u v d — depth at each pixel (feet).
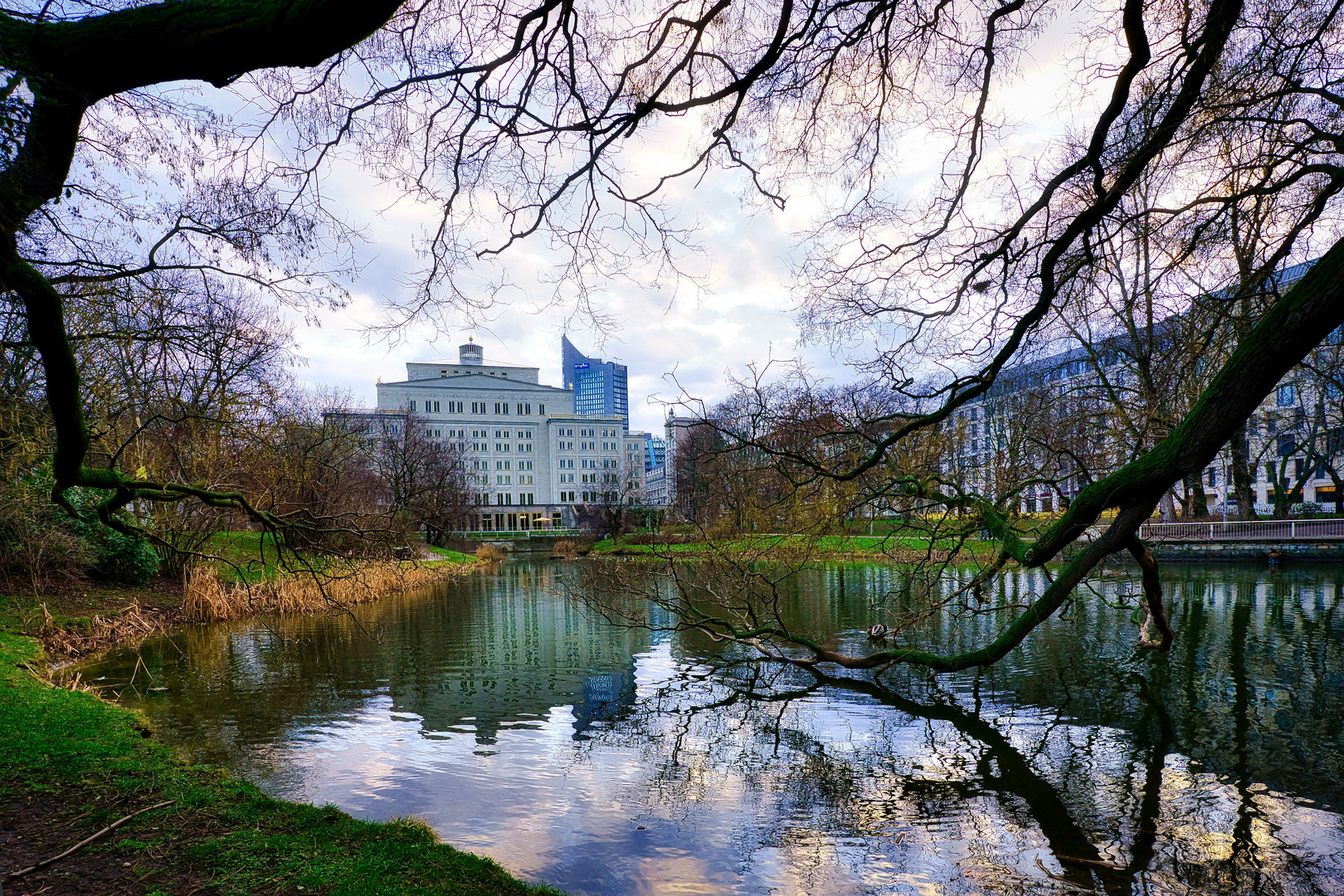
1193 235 21.84
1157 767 27.07
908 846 21.26
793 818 23.15
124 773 22.47
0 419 30.86
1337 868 19.76
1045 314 21.93
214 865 16.47
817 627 56.39
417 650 52.42
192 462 41.55
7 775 21.71
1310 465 116.37
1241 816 23.00
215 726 33.27
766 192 17.97
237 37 9.54
